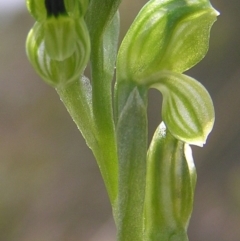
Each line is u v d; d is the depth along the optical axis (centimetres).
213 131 22
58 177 25
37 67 8
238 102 23
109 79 9
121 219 9
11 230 24
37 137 28
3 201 25
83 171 25
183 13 9
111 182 9
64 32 8
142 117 9
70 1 8
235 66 23
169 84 9
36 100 30
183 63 9
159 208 9
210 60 24
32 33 8
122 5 27
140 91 9
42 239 23
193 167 9
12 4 34
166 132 9
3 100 30
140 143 9
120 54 9
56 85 8
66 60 8
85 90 9
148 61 9
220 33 24
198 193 22
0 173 26
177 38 9
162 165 9
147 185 9
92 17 9
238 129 22
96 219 23
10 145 28
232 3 24
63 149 27
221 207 21
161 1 9
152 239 9
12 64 32
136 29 9
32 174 26
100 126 9
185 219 9
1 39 33
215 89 23
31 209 24
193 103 9
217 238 21
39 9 8
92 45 9
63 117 28
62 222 24
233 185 21
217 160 22
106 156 9
